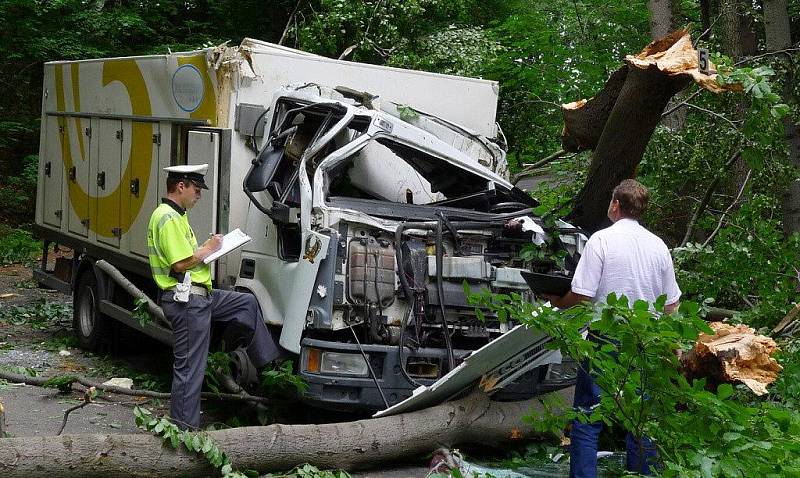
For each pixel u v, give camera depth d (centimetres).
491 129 1103
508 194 968
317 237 817
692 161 1162
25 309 1534
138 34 2595
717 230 1120
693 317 495
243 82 967
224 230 950
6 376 984
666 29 1380
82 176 1301
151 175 1105
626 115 834
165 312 812
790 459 506
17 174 2639
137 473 681
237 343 904
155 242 805
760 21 1396
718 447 508
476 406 848
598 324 521
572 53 1634
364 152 978
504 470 829
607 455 887
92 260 1259
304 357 817
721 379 750
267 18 2448
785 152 1152
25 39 2533
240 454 720
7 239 2234
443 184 983
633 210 712
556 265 853
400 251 827
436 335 848
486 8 2123
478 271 835
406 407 815
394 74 1052
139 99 1136
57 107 1388
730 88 781
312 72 1008
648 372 525
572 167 1221
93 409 952
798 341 873
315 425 771
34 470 643
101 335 1224
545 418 630
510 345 788
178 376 809
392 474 806
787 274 993
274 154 878
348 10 1750
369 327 815
